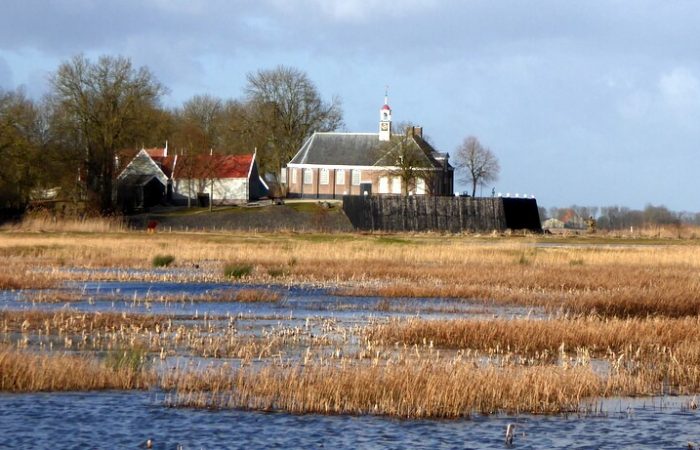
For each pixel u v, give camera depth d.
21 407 83.31
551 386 90.19
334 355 107.38
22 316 133.38
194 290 177.12
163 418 81.12
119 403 85.25
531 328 121.75
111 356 99.56
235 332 125.56
